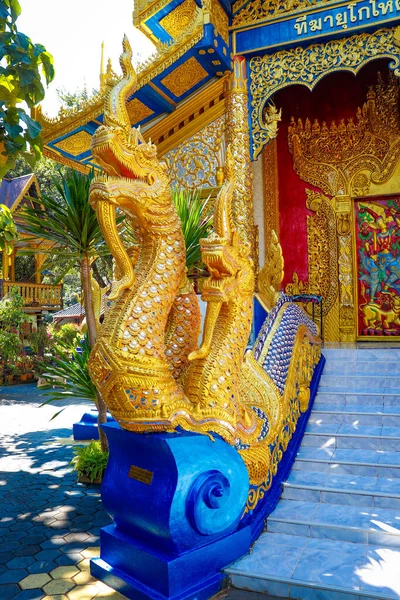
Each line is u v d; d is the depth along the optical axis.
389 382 6.43
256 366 5.18
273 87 7.68
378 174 9.60
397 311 9.65
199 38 7.15
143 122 8.80
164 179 3.91
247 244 4.87
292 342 5.91
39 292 24.11
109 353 3.57
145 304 3.73
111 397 3.66
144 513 3.64
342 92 9.83
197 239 6.54
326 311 9.91
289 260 10.13
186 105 8.54
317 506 4.55
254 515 4.30
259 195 10.26
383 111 9.55
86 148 8.93
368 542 4.04
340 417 5.81
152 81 7.76
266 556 3.91
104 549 4.05
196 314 4.47
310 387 6.30
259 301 7.64
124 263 3.71
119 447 4.09
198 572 3.59
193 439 3.72
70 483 6.58
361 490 4.56
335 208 9.88
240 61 7.80
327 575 3.60
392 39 6.90
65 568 4.19
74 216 6.04
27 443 8.91
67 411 12.55
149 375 3.63
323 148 9.94
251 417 4.54
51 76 4.74
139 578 3.65
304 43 7.40
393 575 3.57
